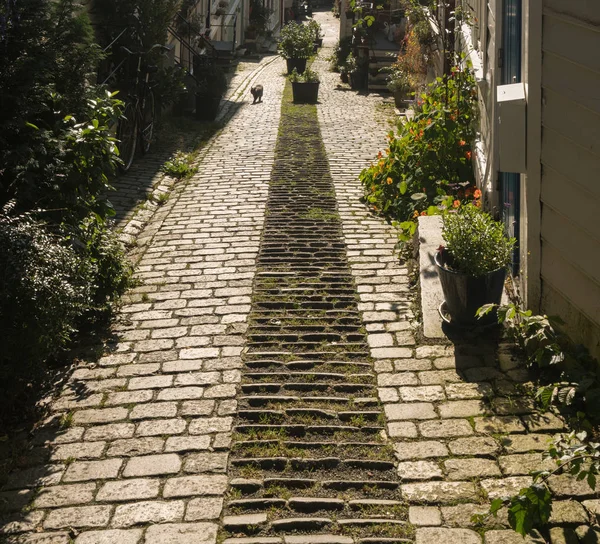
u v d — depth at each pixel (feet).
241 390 19.36
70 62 26.27
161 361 21.01
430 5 45.11
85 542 14.12
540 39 18.48
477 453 16.34
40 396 19.44
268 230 31.60
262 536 14.19
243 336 22.31
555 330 19.34
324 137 50.72
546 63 18.42
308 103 65.05
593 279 17.34
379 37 81.87
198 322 23.34
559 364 18.98
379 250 29.14
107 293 23.97
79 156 23.90
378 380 19.58
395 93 61.98
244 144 48.57
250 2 116.16
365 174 36.55
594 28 16.17
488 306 19.74
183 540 14.08
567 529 13.91
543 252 19.56
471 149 34.14
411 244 28.19
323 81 78.38
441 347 20.94
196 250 29.58
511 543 13.69
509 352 20.38
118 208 34.96
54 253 19.34
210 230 31.89
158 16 47.14
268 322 23.15
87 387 19.79
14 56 24.50
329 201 35.68
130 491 15.57
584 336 18.12
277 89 73.36
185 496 15.35
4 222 19.43
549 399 17.31
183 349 21.65
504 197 25.34
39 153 23.22
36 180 23.16
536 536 13.83
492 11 27.32
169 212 34.71
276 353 21.21
